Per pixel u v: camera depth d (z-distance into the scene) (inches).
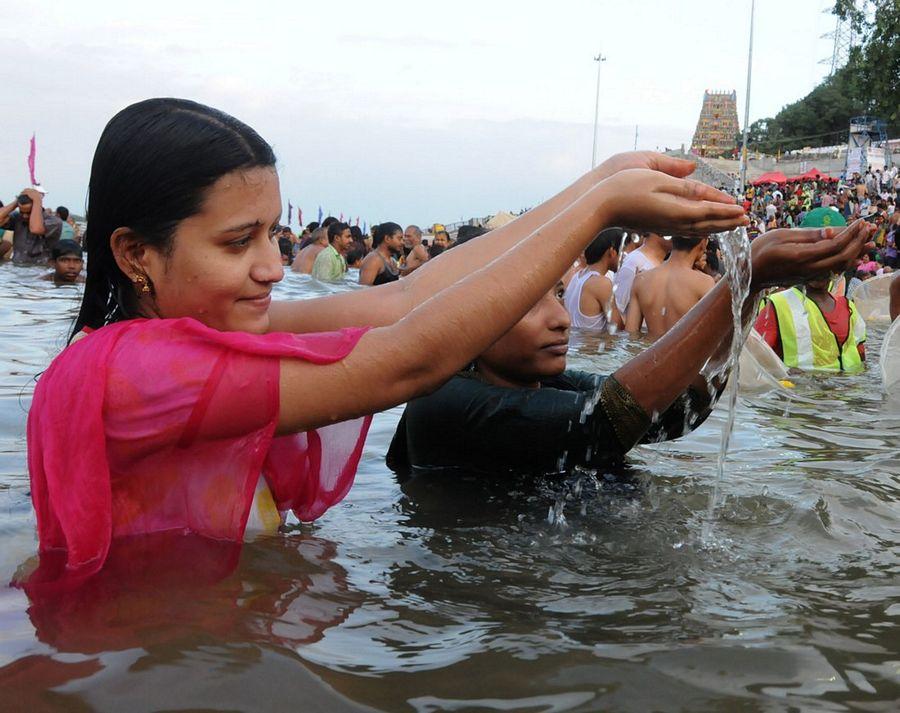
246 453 66.0
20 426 116.6
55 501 64.1
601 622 58.6
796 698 48.2
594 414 93.2
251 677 48.8
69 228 516.7
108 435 63.8
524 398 95.1
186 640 52.9
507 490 92.6
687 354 90.6
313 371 62.6
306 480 76.8
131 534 69.3
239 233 65.0
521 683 49.3
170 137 63.6
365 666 50.9
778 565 71.3
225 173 63.7
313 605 59.6
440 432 98.3
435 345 62.7
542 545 75.6
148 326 64.0
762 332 200.2
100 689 47.1
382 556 71.3
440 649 53.6
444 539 76.8
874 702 47.8
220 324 67.6
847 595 64.4
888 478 101.0
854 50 1110.4
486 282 63.7
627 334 266.8
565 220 66.0
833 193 1349.7
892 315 192.4
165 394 62.3
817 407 151.9
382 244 421.4
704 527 81.0
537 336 95.9
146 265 66.7
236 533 67.9
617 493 91.9
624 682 49.6
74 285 338.0
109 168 65.6
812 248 80.3
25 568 64.2
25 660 50.1
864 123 1964.8
